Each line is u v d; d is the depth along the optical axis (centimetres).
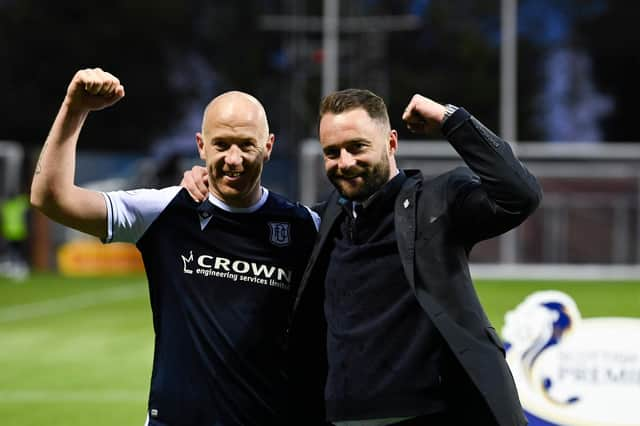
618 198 4328
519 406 669
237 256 726
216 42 7556
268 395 721
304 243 740
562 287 3775
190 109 7500
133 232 729
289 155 6162
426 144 4156
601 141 7612
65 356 2117
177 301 721
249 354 716
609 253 4334
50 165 691
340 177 687
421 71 7594
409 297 677
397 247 682
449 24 7669
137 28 7069
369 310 685
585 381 1165
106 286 3716
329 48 5059
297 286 737
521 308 1187
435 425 673
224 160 700
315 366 730
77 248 4312
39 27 6900
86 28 6988
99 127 7006
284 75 7338
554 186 4347
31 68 6906
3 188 4372
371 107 683
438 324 658
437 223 681
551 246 4344
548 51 7694
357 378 679
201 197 726
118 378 1859
